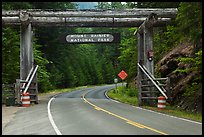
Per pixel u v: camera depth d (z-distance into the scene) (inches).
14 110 931.3
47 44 2790.4
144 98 1169.4
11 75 1644.9
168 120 697.6
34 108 986.7
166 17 1213.7
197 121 682.8
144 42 1220.5
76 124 625.0
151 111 916.0
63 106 1059.3
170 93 1083.9
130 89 1897.1
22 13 1168.8
